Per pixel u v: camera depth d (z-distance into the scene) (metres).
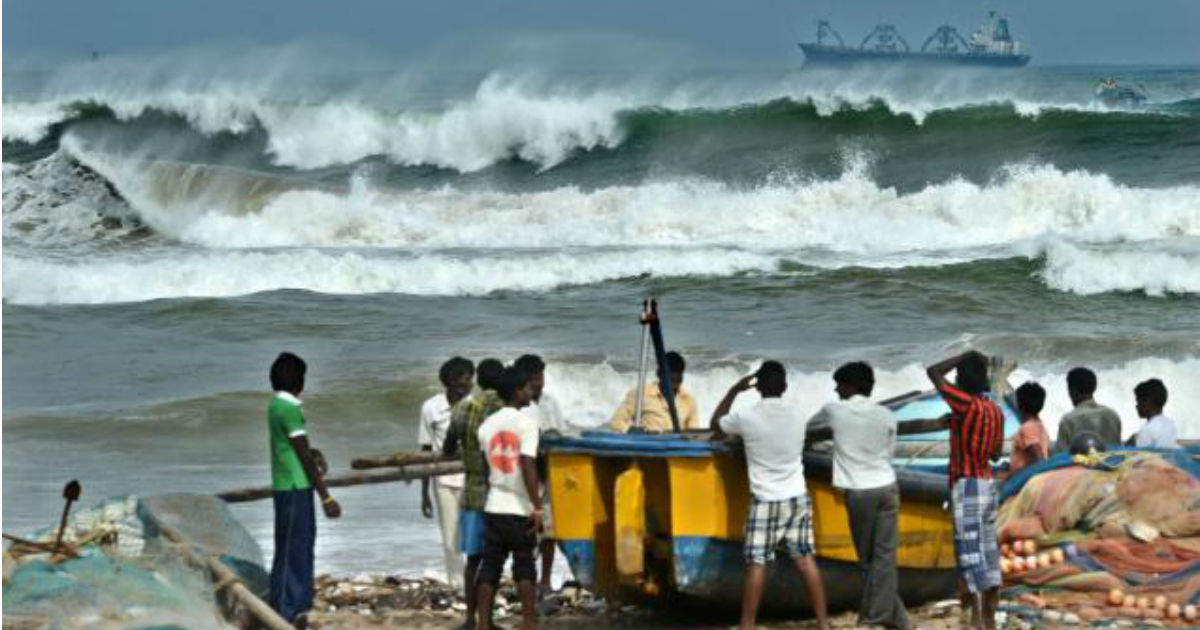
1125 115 95.94
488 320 59.78
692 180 92.19
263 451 40.38
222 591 21.31
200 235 82.31
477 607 22.00
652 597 23.92
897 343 54.41
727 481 22.17
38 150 103.31
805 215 80.19
